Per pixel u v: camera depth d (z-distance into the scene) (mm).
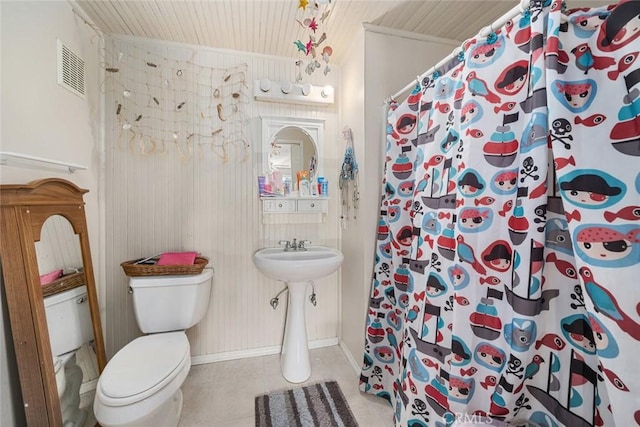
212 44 1719
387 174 1443
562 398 765
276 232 1867
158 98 1668
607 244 601
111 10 1395
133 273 1437
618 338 577
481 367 850
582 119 651
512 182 807
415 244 1172
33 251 945
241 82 1795
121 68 1606
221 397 1442
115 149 1600
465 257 876
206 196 1744
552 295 768
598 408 701
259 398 1435
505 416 790
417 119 1296
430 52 1668
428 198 1122
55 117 1204
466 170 877
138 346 1251
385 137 1513
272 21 1497
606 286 596
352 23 1535
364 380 1465
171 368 1098
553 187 745
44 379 938
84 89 1418
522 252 748
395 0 1342
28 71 1061
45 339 956
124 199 1614
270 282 1857
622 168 599
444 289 996
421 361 1057
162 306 1453
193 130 1723
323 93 1843
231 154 1783
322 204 1886
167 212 1684
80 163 1386
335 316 2004
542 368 802
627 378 564
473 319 865
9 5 979
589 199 625
